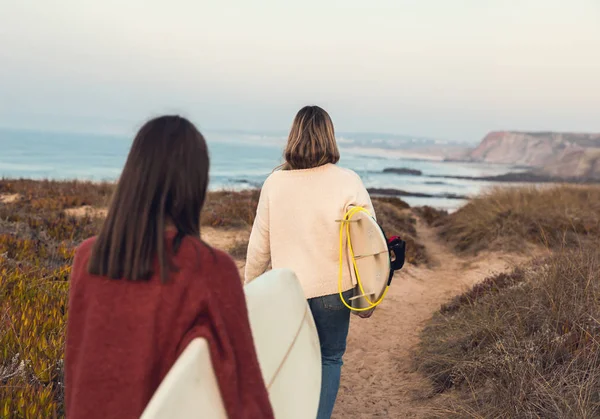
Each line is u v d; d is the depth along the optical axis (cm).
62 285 500
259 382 137
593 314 427
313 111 294
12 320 385
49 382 330
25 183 1439
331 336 294
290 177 292
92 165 6912
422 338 571
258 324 174
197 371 129
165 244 137
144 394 134
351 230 285
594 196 1374
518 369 374
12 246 640
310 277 284
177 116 152
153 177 141
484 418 350
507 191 1420
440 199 3978
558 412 321
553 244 952
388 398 444
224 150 17250
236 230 1044
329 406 292
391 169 8825
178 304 134
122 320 135
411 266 962
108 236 140
